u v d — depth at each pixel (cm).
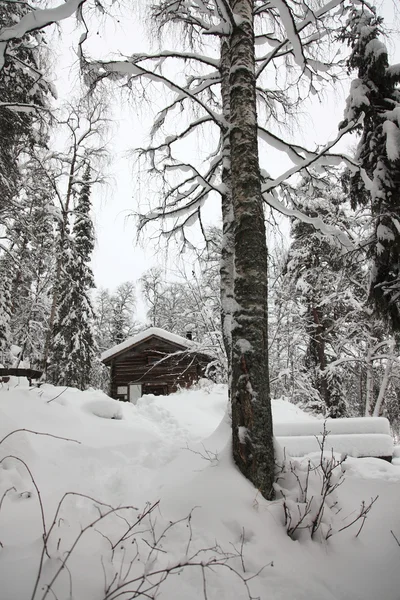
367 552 267
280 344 1379
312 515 281
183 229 674
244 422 329
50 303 1847
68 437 412
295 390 1595
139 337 1678
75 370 1908
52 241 1429
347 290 1396
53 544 197
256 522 262
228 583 210
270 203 552
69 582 171
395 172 618
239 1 469
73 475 340
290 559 238
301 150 541
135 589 186
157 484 349
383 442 638
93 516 261
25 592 161
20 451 324
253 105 427
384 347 1509
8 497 259
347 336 1562
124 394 1647
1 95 771
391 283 622
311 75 588
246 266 369
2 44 373
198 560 223
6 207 1004
